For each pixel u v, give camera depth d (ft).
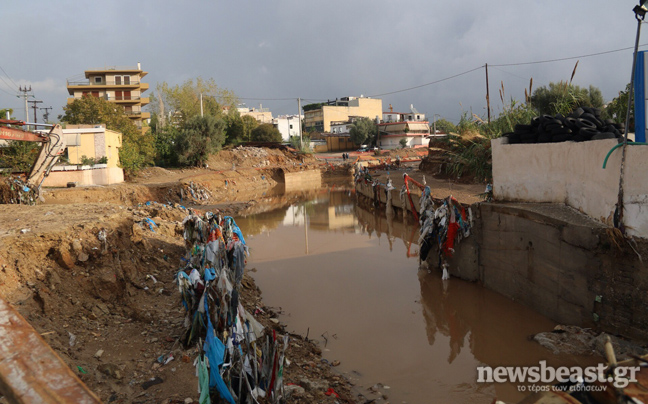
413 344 35.50
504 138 47.03
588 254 32.35
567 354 30.55
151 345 28.94
